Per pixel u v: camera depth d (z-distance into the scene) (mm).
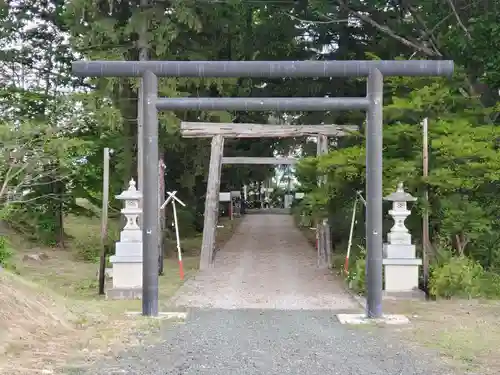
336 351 5957
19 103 14266
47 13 18109
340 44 16500
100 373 5035
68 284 11016
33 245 16281
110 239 14820
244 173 22875
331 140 16203
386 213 11359
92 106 13789
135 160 15711
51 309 7242
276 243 18281
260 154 20391
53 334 6359
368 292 7809
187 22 13883
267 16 16594
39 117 13867
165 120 14172
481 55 11836
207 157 16891
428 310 8297
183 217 18688
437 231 10430
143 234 7918
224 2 14891
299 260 14469
